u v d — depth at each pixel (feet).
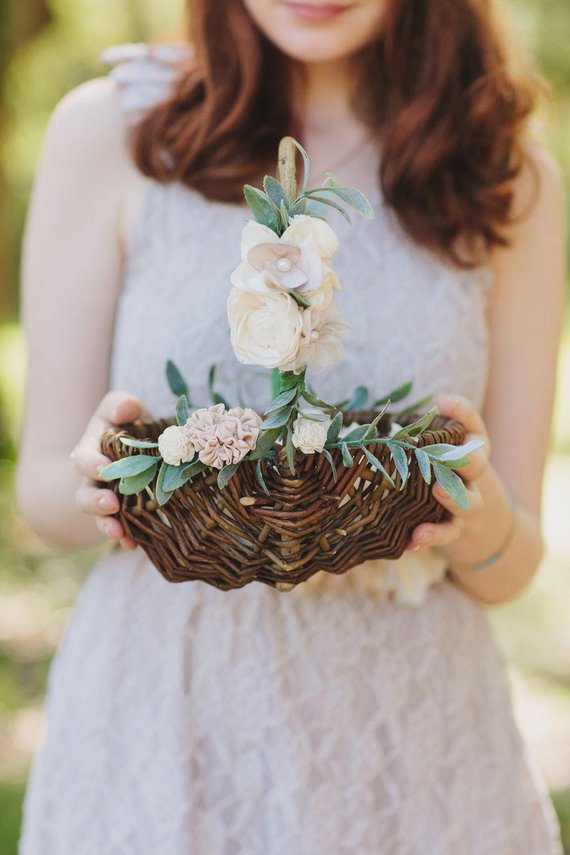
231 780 4.92
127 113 5.53
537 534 5.43
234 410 3.70
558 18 36.35
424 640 5.17
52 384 5.41
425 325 5.29
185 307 5.19
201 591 4.99
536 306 5.71
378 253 5.34
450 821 5.13
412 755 5.07
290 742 4.89
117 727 5.01
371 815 4.98
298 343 3.60
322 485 3.74
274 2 5.17
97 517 4.20
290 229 3.63
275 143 5.46
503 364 5.72
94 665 5.10
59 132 5.54
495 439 5.71
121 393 4.46
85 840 5.00
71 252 5.43
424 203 5.38
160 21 36.22
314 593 5.01
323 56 5.24
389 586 5.09
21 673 13.97
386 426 4.68
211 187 5.27
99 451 4.18
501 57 5.77
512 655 15.43
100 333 5.48
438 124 5.42
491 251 5.60
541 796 5.69
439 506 4.11
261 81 5.46
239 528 3.77
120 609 5.08
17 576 17.65
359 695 5.03
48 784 5.18
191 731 4.90
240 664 4.93
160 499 3.70
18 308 48.14
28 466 5.41
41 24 22.56
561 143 40.65
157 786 4.87
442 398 4.39
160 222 5.36
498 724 5.45
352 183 5.62
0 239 31.27
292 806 4.85
